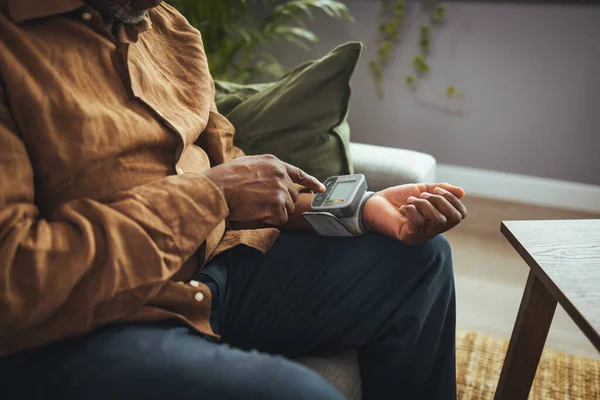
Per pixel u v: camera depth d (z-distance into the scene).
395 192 0.93
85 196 0.73
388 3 2.42
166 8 1.02
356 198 0.91
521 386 1.08
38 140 0.69
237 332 0.92
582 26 2.21
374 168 1.38
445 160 2.61
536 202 2.52
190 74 0.97
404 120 2.59
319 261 0.93
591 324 0.69
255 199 0.79
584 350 1.53
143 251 0.65
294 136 1.19
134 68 0.83
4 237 0.61
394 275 0.89
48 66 0.71
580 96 2.31
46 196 0.72
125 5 0.79
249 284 0.94
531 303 1.01
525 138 2.45
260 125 1.20
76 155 0.71
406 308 0.88
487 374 1.39
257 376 0.59
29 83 0.68
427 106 2.53
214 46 2.19
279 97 1.20
